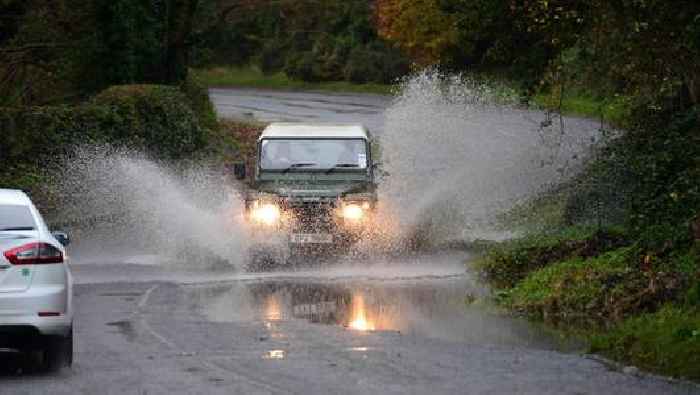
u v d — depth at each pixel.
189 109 84.12
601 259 44.50
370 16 161.88
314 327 35.00
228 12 130.25
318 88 159.75
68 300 27.92
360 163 55.06
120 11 89.56
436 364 27.92
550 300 40.16
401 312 39.06
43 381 26.12
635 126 52.22
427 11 125.12
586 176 57.25
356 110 122.56
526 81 39.09
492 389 24.61
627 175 52.06
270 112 121.75
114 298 42.50
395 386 24.88
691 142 46.88
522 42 38.38
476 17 38.41
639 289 39.19
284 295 43.34
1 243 27.22
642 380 26.08
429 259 54.28
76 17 87.50
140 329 34.62
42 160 70.06
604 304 39.16
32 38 84.88
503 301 41.56
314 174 54.75
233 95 149.38
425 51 127.31
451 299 42.34
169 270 51.50
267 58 175.62
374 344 31.34
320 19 172.88
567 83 42.69
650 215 45.25
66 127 71.75
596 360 29.11
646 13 33.16
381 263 53.16
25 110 69.81
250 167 56.34
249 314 38.25
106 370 27.39
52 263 27.58
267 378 25.88
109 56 90.38
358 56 158.38
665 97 50.22
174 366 27.73
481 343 32.84
